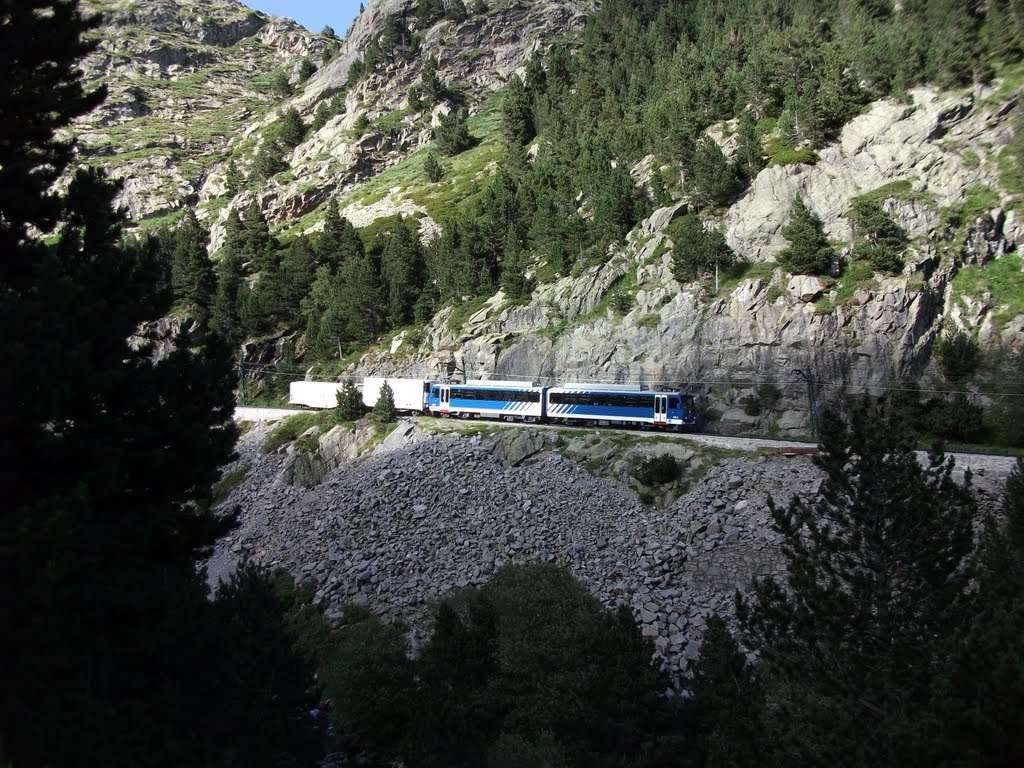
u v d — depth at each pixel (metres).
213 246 140.50
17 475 17.30
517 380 72.62
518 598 29.78
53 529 14.41
